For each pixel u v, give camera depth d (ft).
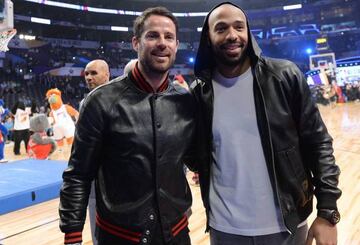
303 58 113.60
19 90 77.05
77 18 110.73
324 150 5.17
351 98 81.66
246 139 5.38
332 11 114.83
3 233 12.18
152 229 5.00
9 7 19.86
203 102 5.64
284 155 5.22
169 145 5.18
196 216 13.48
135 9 116.88
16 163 19.80
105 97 5.13
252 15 122.52
